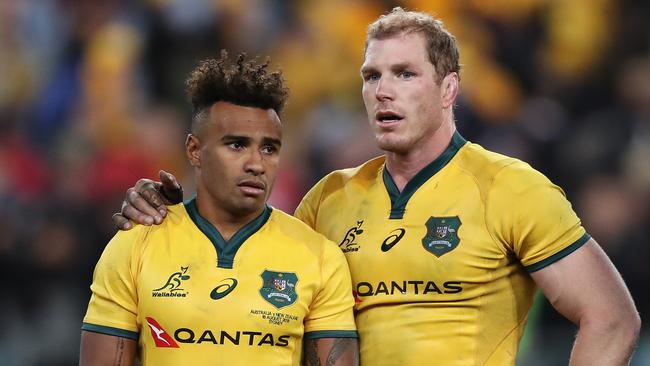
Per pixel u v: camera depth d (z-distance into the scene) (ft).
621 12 141.18
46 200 128.36
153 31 138.62
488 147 129.80
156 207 50.21
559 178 128.47
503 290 49.65
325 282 49.29
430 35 50.03
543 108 134.62
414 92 49.57
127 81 137.18
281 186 125.18
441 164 50.88
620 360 48.42
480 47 136.26
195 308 47.60
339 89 138.10
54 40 143.02
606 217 121.90
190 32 138.00
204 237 49.19
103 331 48.39
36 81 140.36
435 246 49.34
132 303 48.65
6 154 130.93
